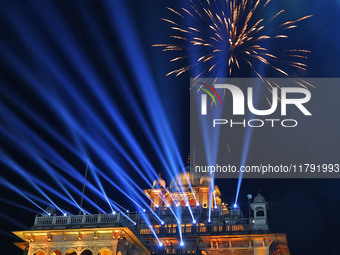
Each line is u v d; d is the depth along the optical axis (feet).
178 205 189.57
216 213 172.14
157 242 155.43
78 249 122.21
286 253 161.38
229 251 150.71
